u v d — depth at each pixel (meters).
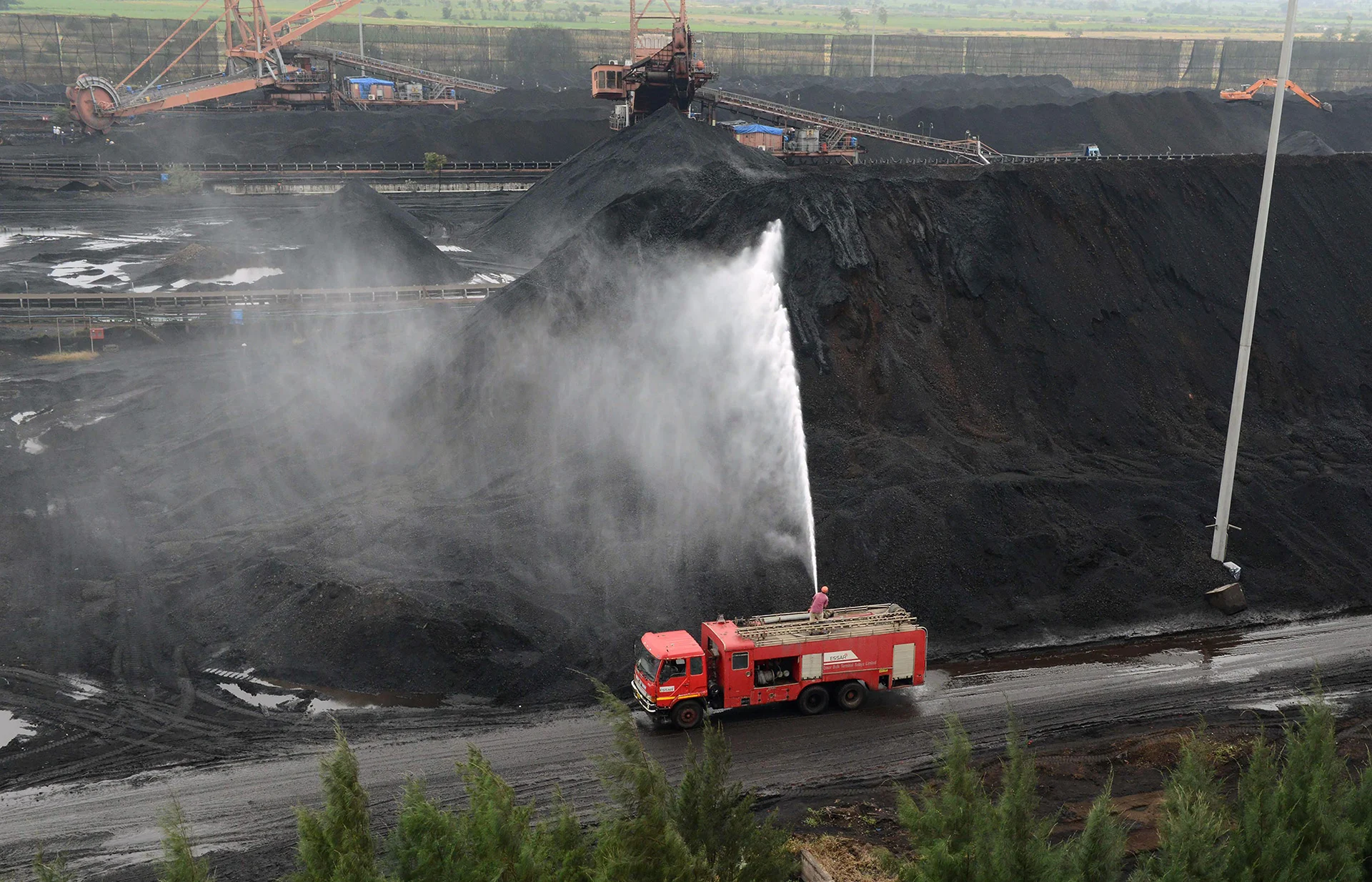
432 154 95.50
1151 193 42.28
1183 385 37.94
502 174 97.75
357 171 95.88
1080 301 38.09
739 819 15.25
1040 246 38.91
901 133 87.19
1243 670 26.38
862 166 44.16
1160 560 30.38
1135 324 38.59
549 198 74.06
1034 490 31.38
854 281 36.03
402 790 20.53
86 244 70.75
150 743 22.48
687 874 13.34
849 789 20.67
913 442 32.66
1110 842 14.88
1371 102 120.75
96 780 21.11
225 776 21.25
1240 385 29.42
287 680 25.08
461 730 23.09
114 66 152.62
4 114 115.88
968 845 14.59
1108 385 36.47
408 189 91.75
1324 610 29.84
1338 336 41.91
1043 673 26.06
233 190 89.12
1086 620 28.38
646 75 79.25
